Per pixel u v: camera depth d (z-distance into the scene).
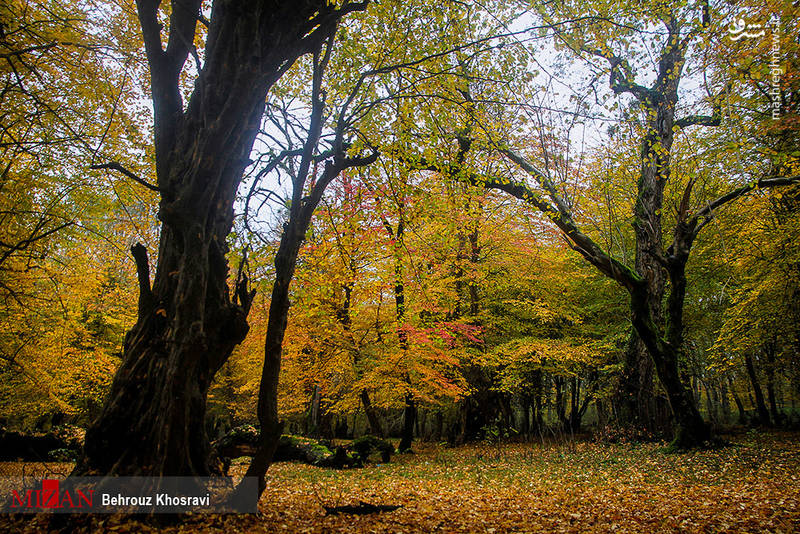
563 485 8.50
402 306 12.02
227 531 4.43
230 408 25.94
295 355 14.60
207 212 5.11
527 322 19.73
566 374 17.86
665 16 8.73
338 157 5.71
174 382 4.63
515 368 17.38
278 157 6.67
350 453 12.66
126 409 4.72
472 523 5.59
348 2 6.00
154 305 5.15
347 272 11.09
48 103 8.67
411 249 11.48
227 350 5.51
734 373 20.03
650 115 10.37
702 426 11.19
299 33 5.61
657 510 6.16
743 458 9.75
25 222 8.76
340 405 16.77
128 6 8.41
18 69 8.16
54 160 8.83
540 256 16.61
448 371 15.45
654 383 14.38
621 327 17.36
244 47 5.08
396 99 7.82
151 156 9.01
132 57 8.88
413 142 8.52
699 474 8.71
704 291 16.86
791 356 14.73
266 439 5.04
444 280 14.45
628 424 14.37
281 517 5.41
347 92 8.59
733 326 13.45
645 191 13.90
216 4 5.58
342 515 5.75
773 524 5.26
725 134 10.73
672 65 12.10
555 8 7.93
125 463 4.50
